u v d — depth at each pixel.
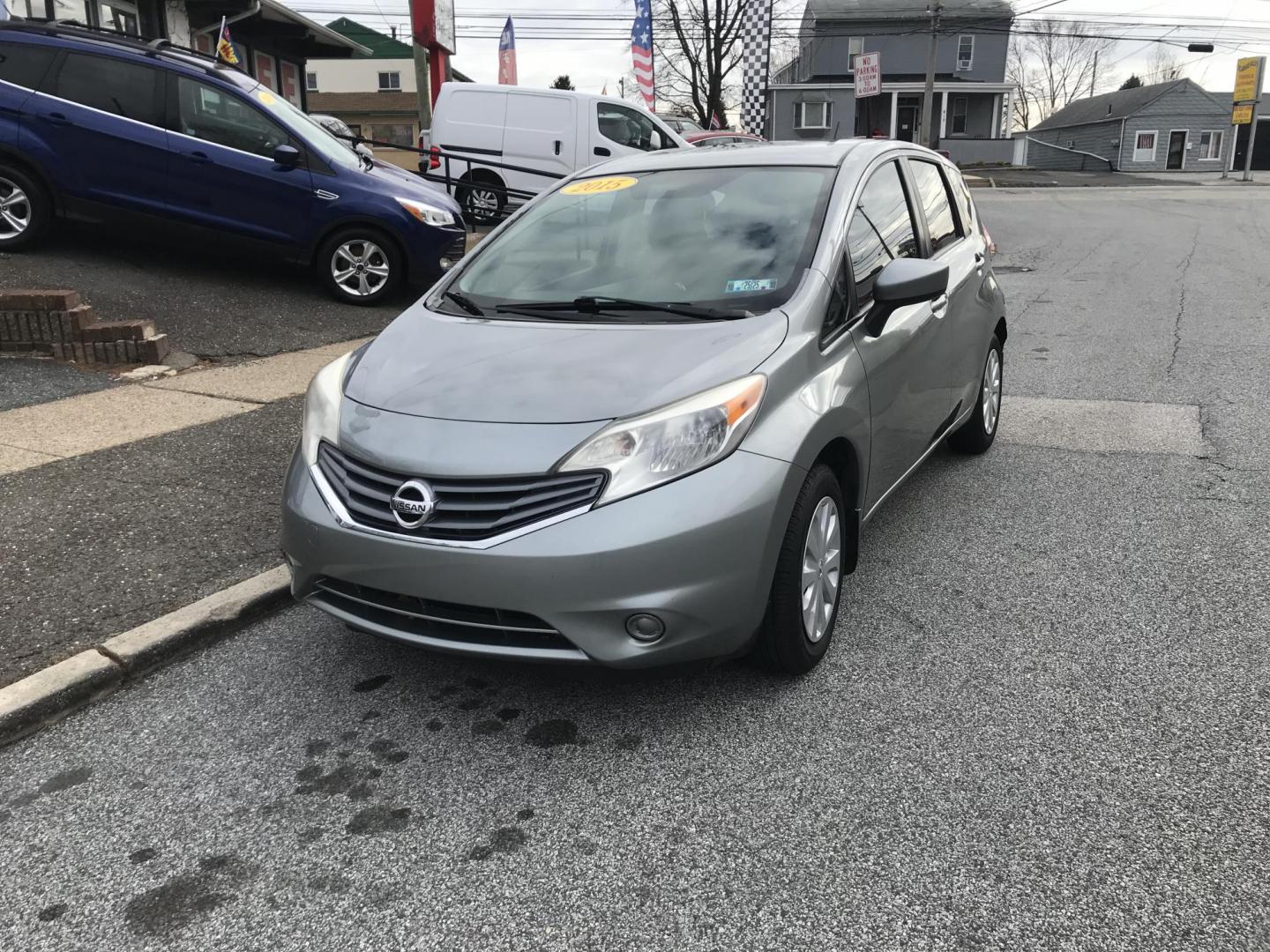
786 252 3.59
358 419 3.13
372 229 9.14
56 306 7.01
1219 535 4.43
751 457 2.89
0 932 2.32
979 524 4.68
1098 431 6.09
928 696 3.21
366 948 2.25
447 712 3.21
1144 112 49.62
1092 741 2.93
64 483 4.89
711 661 2.91
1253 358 7.77
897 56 44.59
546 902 2.37
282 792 2.82
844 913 2.30
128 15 14.90
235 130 8.89
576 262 3.90
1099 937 2.20
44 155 8.51
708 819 2.65
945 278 3.59
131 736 3.11
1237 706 3.09
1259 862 2.41
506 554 2.72
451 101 13.82
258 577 3.98
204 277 9.33
